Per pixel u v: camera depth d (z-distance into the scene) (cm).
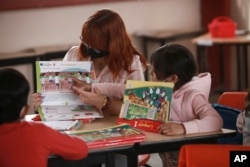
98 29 293
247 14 680
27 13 577
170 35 629
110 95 290
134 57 308
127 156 231
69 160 224
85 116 272
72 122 262
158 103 254
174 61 262
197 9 697
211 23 650
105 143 228
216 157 213
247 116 246
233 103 317
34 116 281
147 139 237
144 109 256
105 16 297
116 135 236
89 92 286
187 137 239
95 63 311
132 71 304
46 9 587
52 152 217
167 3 676
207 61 689
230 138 263
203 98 262
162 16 674
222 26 601
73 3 596
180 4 685
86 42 298
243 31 641
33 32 584
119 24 298
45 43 592
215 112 256
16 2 564
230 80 708
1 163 210
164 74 264
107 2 625
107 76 308
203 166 213
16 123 215
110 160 232
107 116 284
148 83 260
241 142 263
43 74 286
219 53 703
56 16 595
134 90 262
